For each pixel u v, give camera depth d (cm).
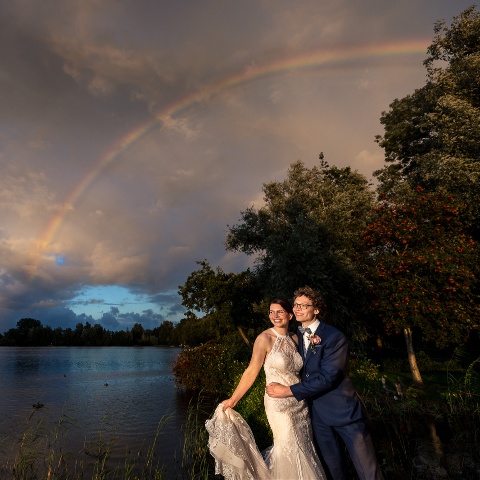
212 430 402
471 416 916
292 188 2120
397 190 2223
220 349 1714
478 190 1798
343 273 1555
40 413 1280
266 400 406
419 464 636
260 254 1734
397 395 1128
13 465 686
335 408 391
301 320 417
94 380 2448
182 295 2298
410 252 1402
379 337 2145
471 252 1428
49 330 16612
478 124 1803
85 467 677
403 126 2558
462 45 2233
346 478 396
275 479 389
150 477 626
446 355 2380
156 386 2059
